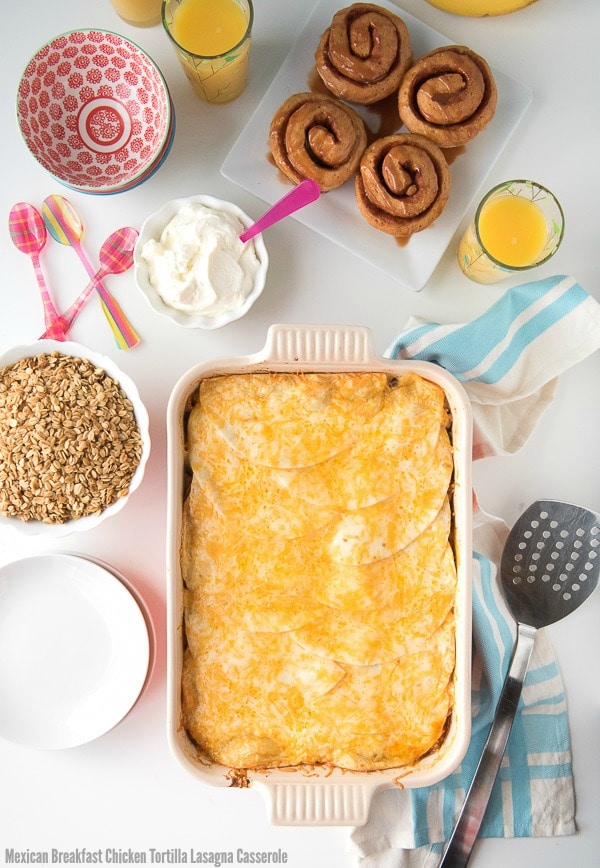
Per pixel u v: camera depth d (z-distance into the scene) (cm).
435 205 91
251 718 83
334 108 91
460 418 84
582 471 96
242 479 84
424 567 84
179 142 96
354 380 84
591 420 96
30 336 96
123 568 94
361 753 83
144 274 92
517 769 94
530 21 96
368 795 81
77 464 90
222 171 94
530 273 96
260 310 95
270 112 94
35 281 95
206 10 92
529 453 96
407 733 84
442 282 96
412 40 95
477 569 93
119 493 91
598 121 96
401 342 91
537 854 94
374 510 84
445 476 84
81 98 95
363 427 84
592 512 92
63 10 96
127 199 96
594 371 96
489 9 95
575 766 95
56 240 95
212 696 83
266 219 89
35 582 94
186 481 84
